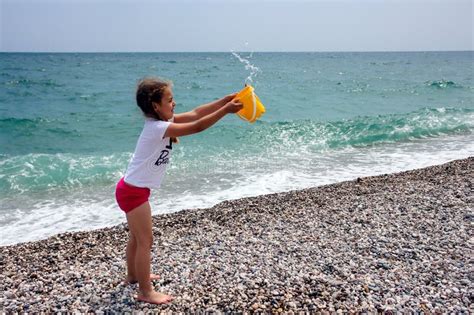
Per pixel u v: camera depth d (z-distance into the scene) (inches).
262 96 1080.2
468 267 177.3
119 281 174.7
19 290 172.4
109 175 405.1
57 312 151.8
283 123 658.8
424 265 180.9
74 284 174.6
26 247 232.8
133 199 142.3
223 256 197.9
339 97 1087.6
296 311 147.6
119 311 150.6
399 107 914.1
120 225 268.5
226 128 611.2
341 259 189.6
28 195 350.9
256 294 159.0
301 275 173.3
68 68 2367.1
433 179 339.3
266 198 310.0
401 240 210.5
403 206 268.2
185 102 986.7
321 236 222.1
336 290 160.6
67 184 380.2
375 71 2337.6
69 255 219.0
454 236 213.0
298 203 292.4
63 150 518.6
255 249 206.2
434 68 2709.2
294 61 4069.9
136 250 157.2
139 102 137.5
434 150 502.9
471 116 705.0
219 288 164.6
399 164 438.3
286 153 488.7
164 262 191.9
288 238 221.5
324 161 453.1
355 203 281.9
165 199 331.6
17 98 1002.7
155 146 137.3
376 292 158.9
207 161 448.1
